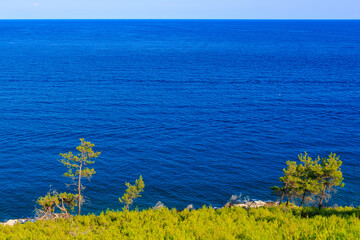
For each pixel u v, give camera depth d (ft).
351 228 85.25
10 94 337.11
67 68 508.12
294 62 604.49
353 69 525.75
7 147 205.87
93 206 146.72
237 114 289.12
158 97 344.28
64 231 97.96
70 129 242.17
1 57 610.24
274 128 254.27
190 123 263.29
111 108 300.40
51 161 189.67
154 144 218.59
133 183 167.32
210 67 545.44
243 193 160.25
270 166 189.67
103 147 211.61
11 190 157.58
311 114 290.76
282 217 103.04
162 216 108.27
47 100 319.88
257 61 618.03
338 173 113.09
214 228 90.68
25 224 104.22
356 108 309.63
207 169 183.93
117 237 88.38
